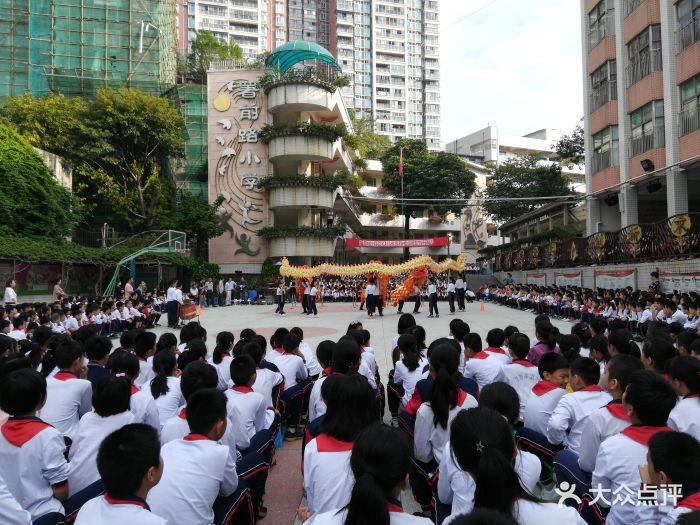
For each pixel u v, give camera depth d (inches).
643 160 802.2
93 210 1307.8
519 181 1742.1
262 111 1414.9
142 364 238.2
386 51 3777.1
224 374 234.2
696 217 611.2
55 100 1168.2
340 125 1421.0
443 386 150.3
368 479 78.0
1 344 231.0
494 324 704.4
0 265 749.9
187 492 116.3
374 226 2174.0
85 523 89.9
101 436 144.4
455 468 118.0
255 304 1277.1
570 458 148.8
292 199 1359.5
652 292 574.6
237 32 3410.4
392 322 750.5
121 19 1381.6
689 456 91.4
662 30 796.6
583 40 1029.8
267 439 179.9
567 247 997.8
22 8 1309.1
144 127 1202.0
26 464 127.2
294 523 166.7
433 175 1738.4
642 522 105.9
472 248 2349.9
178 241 1228.5
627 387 124.2
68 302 638.5
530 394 183.3
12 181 858.8
